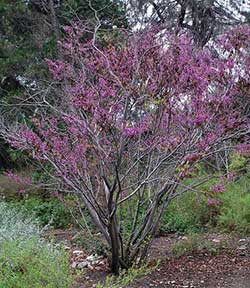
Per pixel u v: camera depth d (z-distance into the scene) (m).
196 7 9.06
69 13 8.70
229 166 5.64
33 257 3.57
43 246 4.17
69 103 4.82
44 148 4.31
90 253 5.34
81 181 4.62
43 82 8.30
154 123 4.40
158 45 4.48
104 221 4.64
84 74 4.65
